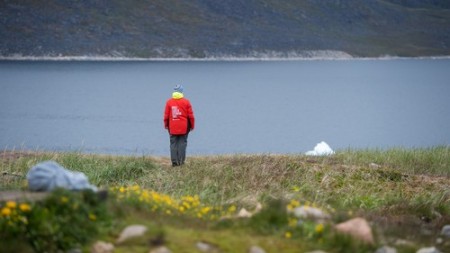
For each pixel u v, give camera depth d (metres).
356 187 22.73
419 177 25.59
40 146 94.38
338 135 126.50
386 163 29.02
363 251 11.91
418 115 179.38
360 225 12.60
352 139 119.31
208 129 131.12
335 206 19.62
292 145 107.00
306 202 17.28
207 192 20.58
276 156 26.80
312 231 12.30
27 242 10.83
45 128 126.25
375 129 140.38
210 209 15.20
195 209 14.55
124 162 26.14
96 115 158.00
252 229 12.60
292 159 26.00
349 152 32.72
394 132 134.25
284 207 13.25
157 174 24.02
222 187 21.69
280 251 11.53
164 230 11.63
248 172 23.88
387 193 22.02
